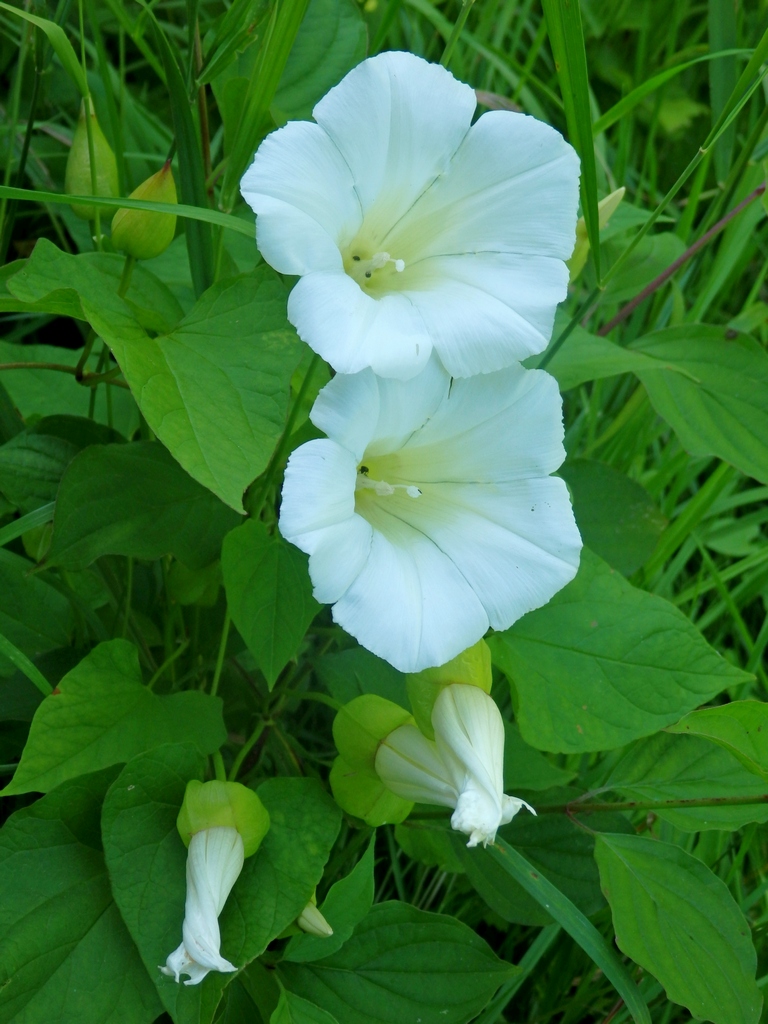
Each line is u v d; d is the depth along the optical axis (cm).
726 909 31
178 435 24
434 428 29
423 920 31
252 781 33
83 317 27
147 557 30
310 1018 28
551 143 28
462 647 28
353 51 36
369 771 30
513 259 28
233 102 34
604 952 31
